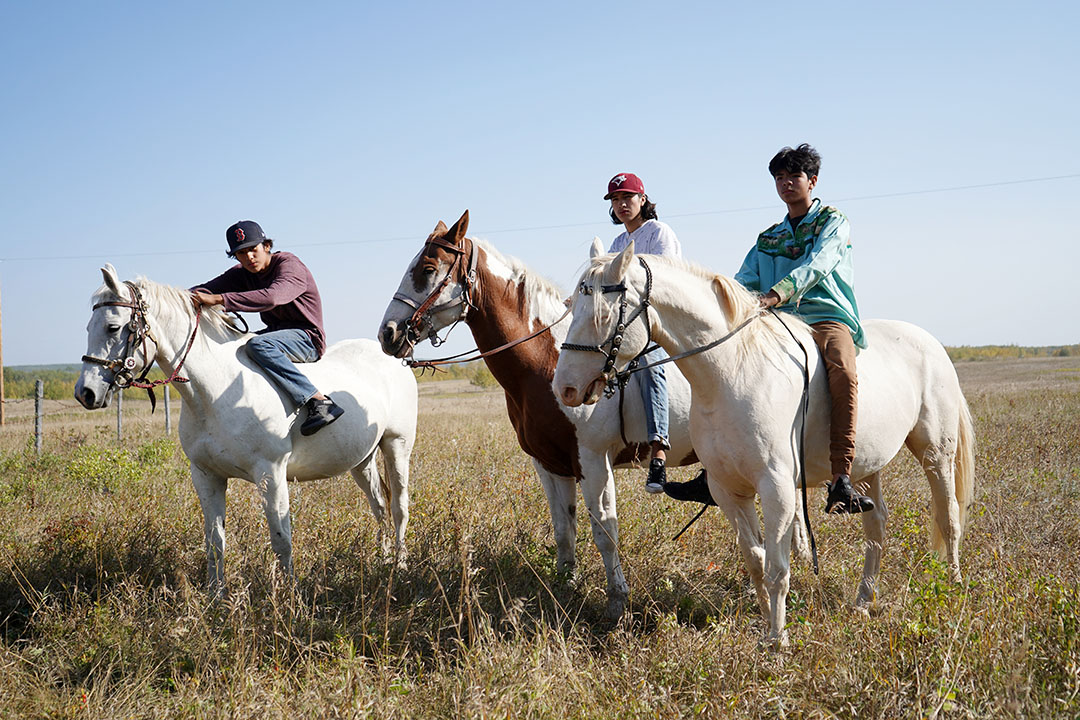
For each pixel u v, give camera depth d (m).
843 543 5.76
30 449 11.80
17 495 8.12
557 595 4.93
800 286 4.19
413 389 6.60
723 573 5.39
